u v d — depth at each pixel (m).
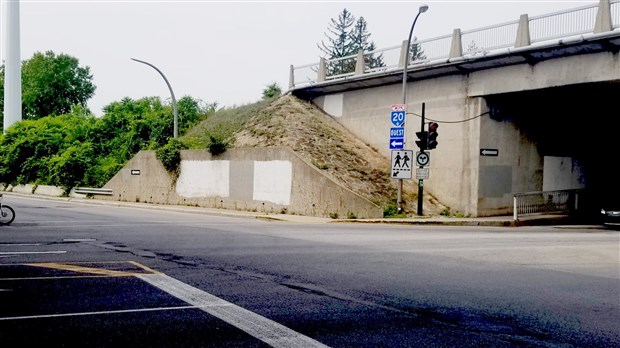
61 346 4.90
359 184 25.41
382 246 13.04
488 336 5.55
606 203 21.89
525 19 22.09
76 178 41.41
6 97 63.12
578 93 23.36
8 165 49.75
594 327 6.00
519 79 23.05
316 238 14.73
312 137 29.20
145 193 33.84
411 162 23.56
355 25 78.56
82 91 85.31
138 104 48.31
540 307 6.91
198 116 45.28
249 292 7.43
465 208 25.19
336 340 5.28
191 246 12.38
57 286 7.52
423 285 8.19
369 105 30.75
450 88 26.12
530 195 26.19
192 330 5.51
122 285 7.67
